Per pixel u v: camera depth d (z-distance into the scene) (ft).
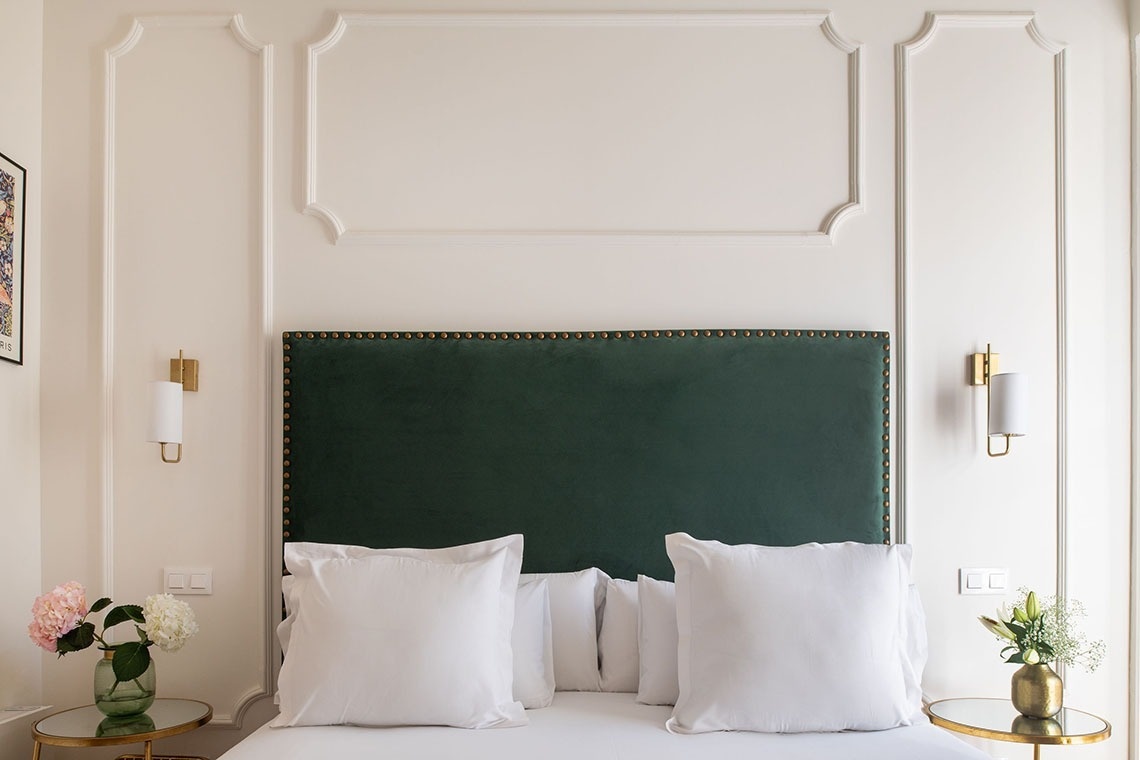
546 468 11.85
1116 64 12.25
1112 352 12.28
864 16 12.27
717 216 12.26
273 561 11.92
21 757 11.11
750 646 9.62
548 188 12.25
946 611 12.07
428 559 10.84
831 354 11.97
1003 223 12.30
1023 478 12.17
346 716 9.55
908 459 12.09
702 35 12.34
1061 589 12.09
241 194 12.14
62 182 12.12
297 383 11.83
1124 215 12.34
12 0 11.58
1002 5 12.34
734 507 11.85
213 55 12.22
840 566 10.09
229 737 11.85
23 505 11.64
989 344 12.16
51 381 12.01
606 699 10.57
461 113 12.28
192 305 12.07
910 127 12.28
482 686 9.62
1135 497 12.14
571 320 12.12
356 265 12.12
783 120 12.30
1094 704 12.10
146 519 11.95
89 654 11.88
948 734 9.64
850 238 12.24
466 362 11.88
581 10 12.32
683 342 11.94
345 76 12.26
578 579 11.28
